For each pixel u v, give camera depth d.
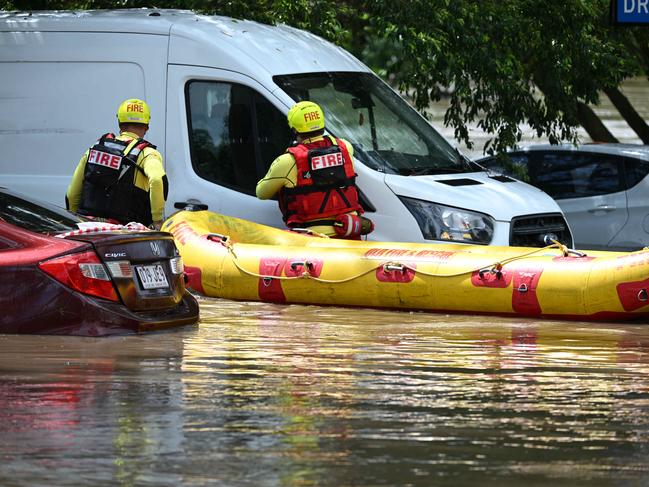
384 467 8.57
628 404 10.51
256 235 18.25
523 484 8.22
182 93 19.05
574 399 10.68
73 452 8.88
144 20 19.34
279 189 18.16
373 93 19.95
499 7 23.52
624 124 59.66
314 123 18.09
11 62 19.75
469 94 23.47
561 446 9.16
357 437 9.35
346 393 10.82
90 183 17.36
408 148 19.45
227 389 10.93
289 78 18.97
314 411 10.15
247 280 17.14
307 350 12.98
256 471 8.45
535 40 24.22
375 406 10.34
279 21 22.66
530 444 9.21
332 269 16.67
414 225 18.25
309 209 18.12
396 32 22.81
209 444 9.11
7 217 14.38
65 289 13.61
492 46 23.50
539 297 15.61
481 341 13.77
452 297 16.06
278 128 18.72
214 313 15.94
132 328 13.82
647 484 8.23
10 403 10.34
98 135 19.30
